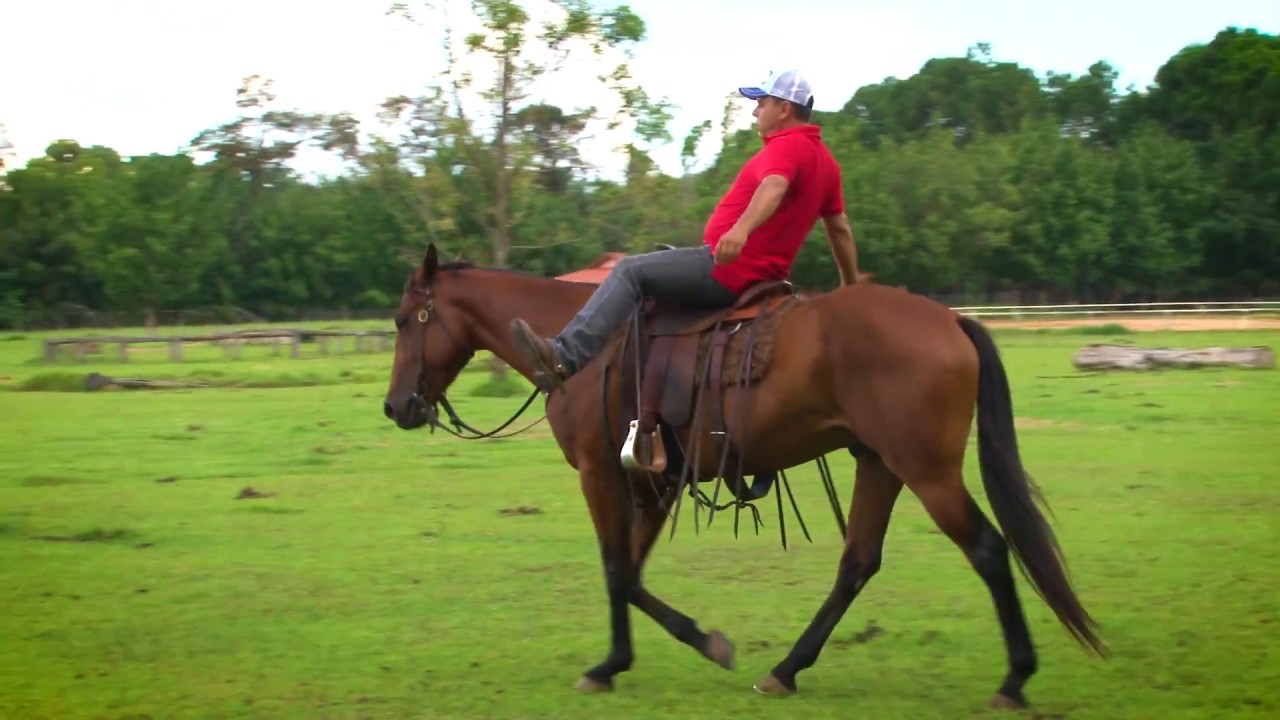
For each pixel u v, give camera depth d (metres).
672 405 5.44
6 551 8.89
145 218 60.81
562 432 5.85
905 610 6.93
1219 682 5.46
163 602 7.35
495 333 6.38
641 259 5.57
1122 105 76.44
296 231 65.69
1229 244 60.72
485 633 6.59
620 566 5.68
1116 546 8.38
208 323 62.34
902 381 4.91
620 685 5.67
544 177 22.66
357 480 12.23
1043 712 5.09
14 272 60.00
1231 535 8.67
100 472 12.85
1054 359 27.33
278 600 7.37
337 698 5.49
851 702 5.33
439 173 21.20
